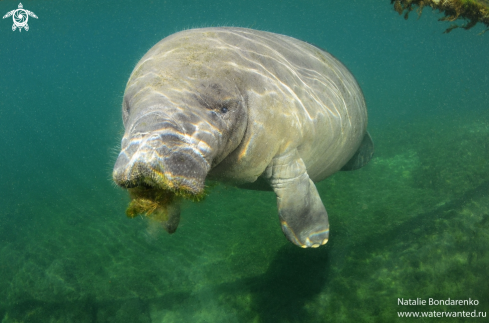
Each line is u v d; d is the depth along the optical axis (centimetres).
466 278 417
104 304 516
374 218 582
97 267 600
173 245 612
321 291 439
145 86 221
